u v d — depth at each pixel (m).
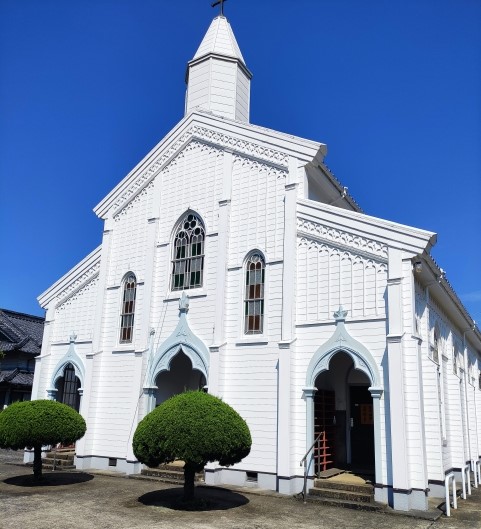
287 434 14.02
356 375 17.17
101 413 18.34
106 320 19.34
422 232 13.32
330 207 15.00
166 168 19.44
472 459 20.06
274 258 15.84
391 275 13.55
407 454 12.41
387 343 13.13
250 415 15.07
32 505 12.06
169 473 15.80
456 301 17.73
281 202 16.20
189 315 17.16
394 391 12.72
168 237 18.61
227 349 15.98
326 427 16.33
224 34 20.70
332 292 14.57
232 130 17.75
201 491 14.02
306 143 15.98
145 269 18.72
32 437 14.41
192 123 18.95
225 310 16.31
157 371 17.41
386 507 12.17
